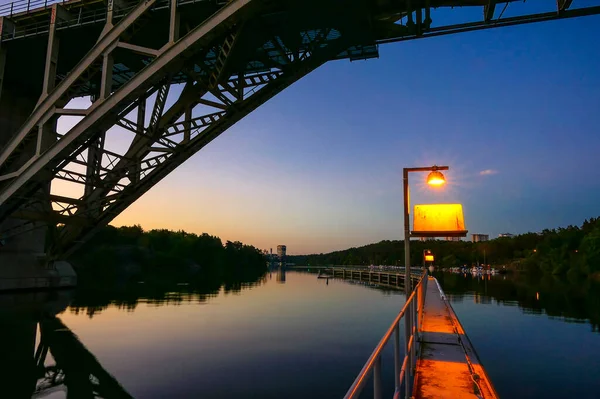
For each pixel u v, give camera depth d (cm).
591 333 2950
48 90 2438
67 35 2569
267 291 6488
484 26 2038
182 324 2750
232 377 1608
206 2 2095
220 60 2248
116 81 3200
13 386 1418
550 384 1723
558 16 1902
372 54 2481
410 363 704
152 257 10894
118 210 3012
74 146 2359
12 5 2655
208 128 2566
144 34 2480
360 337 2525
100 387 1448
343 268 15188
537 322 3469
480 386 656
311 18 2122
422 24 2142
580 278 10912
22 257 3647
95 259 8531
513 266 16812
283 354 2005
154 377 1577
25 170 2408
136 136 2541
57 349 1908
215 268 15162
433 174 1161
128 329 2459
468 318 3700
